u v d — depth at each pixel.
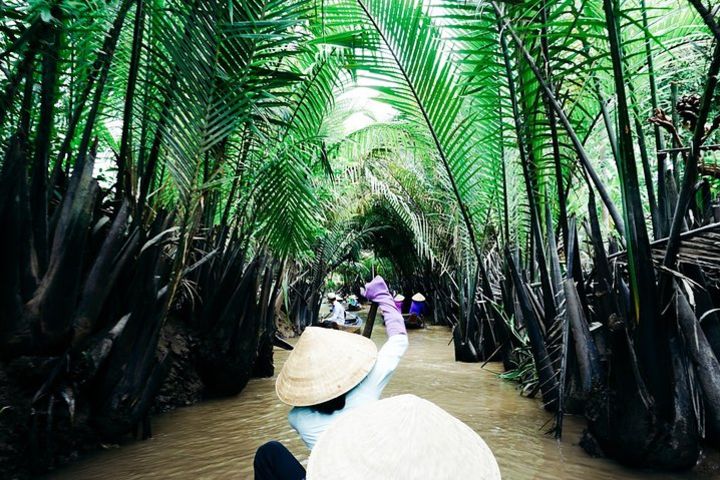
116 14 3.54
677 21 4.07
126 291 3.86
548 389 4.60
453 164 5.90
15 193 2.93
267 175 5.21
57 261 3.13
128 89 3.67
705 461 3.09
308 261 12.21
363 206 13.66
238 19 3.68
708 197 3.91
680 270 3.36
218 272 5.31
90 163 3.28
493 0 3.36
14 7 2.91
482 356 7.80
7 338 3.04
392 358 2.17
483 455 1.23
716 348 3.29
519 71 4.02
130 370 3.54
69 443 3.34
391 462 1.16
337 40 4.32
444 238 11.12
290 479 1.93
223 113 3.81
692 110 3.11
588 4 3.78
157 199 5.06
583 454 3.45
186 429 4.13
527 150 4.62
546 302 4.66
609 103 4.00
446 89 5.35
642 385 3.01
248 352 5.30
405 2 4.96
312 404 1.99
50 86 3.16
